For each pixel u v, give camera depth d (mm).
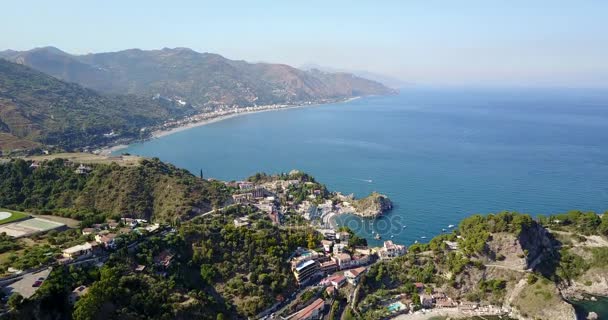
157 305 151250
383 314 185375
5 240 177875
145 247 181250
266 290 186875
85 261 163125
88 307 131375
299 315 176375
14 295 128000
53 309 136125
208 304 164875
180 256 188625
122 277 155750
